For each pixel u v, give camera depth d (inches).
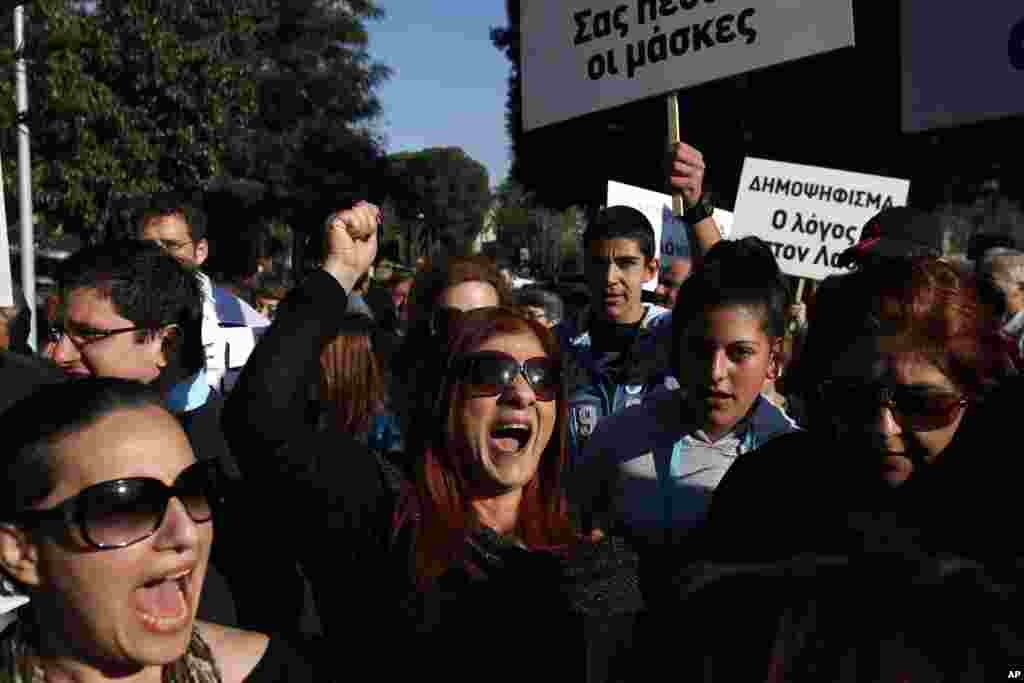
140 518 59.6
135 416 61.6
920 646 47.9
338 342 114.4
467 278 125.3
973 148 881.5
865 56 801.6
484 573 77.4
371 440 129.6
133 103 480.1
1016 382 57.2
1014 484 53.9
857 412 59.0
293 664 71.0
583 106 150.8
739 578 52.7
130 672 62.9
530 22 157.0
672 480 106.0
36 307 422.3
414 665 73.7
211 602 91.8
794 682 48.7
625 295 153.4
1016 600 47.9
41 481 58.9
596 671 74.4
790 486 65.1
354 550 77.7
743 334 96.3
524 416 80.8
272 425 77.5
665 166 138.7
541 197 1128.2
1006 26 122.7
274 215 1421.0
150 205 166.6
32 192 456.8
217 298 198.8
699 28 138.2
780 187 253.4
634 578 80.1
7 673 61.9
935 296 58.2
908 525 53.7
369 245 90.7
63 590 60.1
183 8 523.5
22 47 396.5
